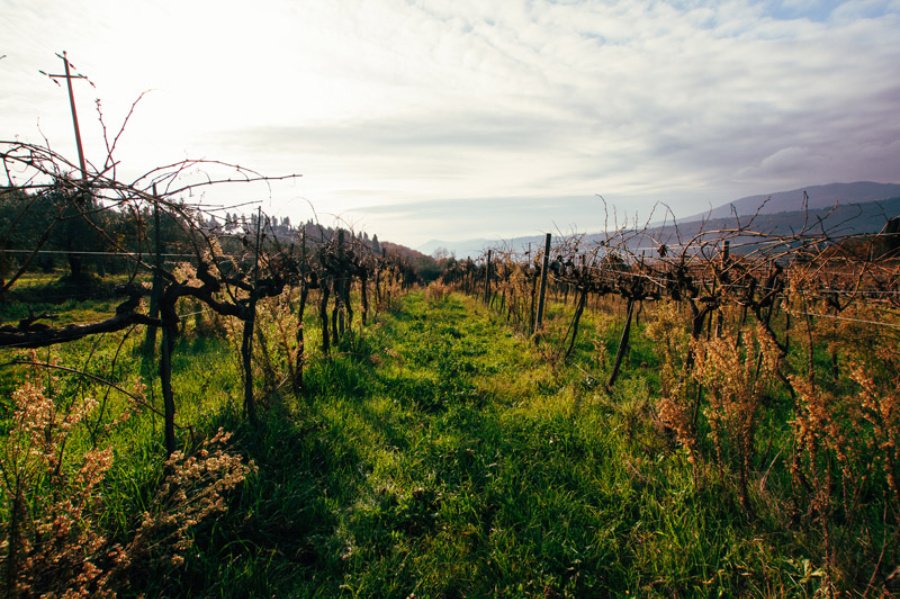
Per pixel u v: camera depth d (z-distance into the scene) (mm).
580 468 4172
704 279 4535
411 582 2887
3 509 2461
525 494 3783
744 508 3330
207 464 2711
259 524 3244
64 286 12602
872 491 3416
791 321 5457
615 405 5484
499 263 16562
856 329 3889
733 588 2756
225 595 2625
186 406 4867
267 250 5320
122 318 2482
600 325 9633
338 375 6461
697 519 3289
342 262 8297
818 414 2775
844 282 4980
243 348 4305
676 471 3914
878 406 2633
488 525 3479
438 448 4562
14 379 4590
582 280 8000
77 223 13047
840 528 2957
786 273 3758
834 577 2506
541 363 7977
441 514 3541
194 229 2912
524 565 3004
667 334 4758
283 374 5410
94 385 5109
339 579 2896
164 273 2848
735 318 4742
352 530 3297
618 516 3488
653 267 5664
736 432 3354
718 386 3652
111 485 3193
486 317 14922
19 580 1854
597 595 2807
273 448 4117
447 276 33031
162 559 2457
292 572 2906
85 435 3912
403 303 18047
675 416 3498
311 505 3465
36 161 1827
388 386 6574
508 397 6246
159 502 2613
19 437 2238
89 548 2211
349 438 4586
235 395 5090
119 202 2146
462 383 6844
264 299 5129
